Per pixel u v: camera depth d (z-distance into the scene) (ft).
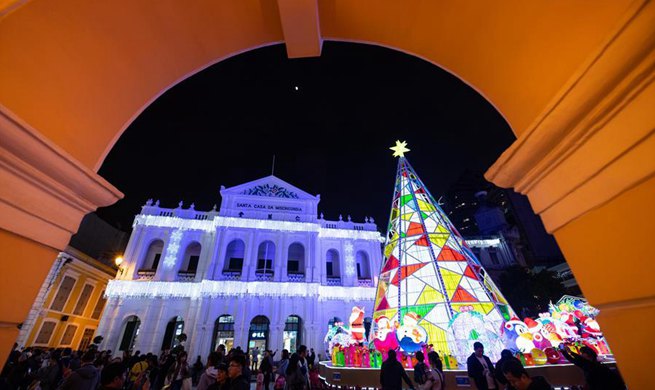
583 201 6.93
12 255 6.95
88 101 9.02
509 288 117.80
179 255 85.71
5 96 7.03
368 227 105.50
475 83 10.92
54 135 8.09
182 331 78.48
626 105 5.94
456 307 44.78
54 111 8.09
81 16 8.20
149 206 90.02
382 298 52.21
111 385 12.65
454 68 11.41
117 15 8.89
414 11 10.64
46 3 7.40
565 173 7.38
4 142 6.39
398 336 39.65
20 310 7.07
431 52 11.77
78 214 8.86
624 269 6.01
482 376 22.45
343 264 96.12
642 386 5.57
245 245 88.63
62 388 16.57
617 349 6.13
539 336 37.55
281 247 90.74
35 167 7.20
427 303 46.65
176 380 30.32
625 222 6.04
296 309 83.92
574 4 7.20
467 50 10.41
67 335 74.23
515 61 9.05
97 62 9.00
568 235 7.55
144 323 75.41
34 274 7.50
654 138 5.57
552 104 7.02
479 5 9.07
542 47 8.18
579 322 40.93
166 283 79.77
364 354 40.09
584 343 36.11
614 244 6.26
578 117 6.72
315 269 89.76
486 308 45.16
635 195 5.89
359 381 37.17
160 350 73.67
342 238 99.81
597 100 6.30
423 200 60.23
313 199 100.99
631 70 5.69
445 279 48.70
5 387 30.63
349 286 92.07
